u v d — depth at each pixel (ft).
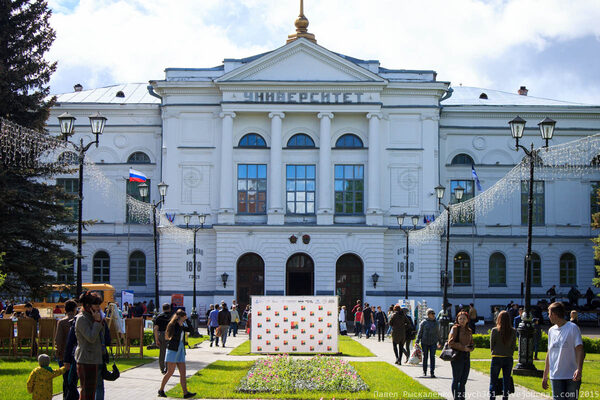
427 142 212.64
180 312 67.87
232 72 206.18
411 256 208.54
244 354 117.70
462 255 223.92
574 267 225.76
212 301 205.77
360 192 211.00
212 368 92.32
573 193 226.17
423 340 86.63
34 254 130.31
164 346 84.33
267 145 211.00
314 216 209.46
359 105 208.23
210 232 207.92
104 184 220.02
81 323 53.62
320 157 208.44
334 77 208.23
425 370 86.84
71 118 100.37
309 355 116.16
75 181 221.25
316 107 208.23
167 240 205.77
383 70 214.48
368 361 106.01
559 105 225.76
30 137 133.59
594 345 127.54
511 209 224.94
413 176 211.82
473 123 226.79
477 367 96.12
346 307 206.69
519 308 159.33
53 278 133.59
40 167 136.98
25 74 138.41
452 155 226.17
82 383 53.78
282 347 118.42
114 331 102.22
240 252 204.54
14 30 141.38
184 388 67.21
